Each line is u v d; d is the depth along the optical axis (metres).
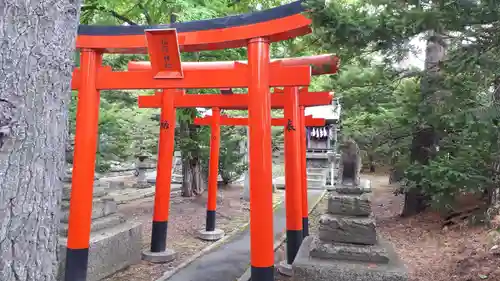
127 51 5.34
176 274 6.41
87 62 5.14
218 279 6.21
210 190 9.34
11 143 1.73
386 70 5.54
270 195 4.52
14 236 1.75
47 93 1.87
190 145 13.15
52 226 1.93
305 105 7.70
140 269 6.67
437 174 4.91
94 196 6.67
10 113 1.72
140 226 7.18
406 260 6.28
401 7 3.63
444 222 7.70
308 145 21.30
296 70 4.52
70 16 2.02
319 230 5.01
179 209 12.33
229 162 15.74
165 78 4.91
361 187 5.26
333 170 18.39
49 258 1.91
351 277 4.51
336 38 3.89
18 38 1.77
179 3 7.89
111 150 9.53
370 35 3.79
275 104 7.12
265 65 4.59
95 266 5.89
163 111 7.38
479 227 6.64
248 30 4.64
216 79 4.78
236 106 7.90
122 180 19.77
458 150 5.50
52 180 1.91
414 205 9.14
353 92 6.87
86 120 5.11
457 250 6.21
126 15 9.90
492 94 4.08
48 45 1.87
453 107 4.21
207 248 8.06
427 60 7.55
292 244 6.26
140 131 12.75
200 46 5.04
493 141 4.10
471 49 3.60
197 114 11.38
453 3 3.52
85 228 5.07
